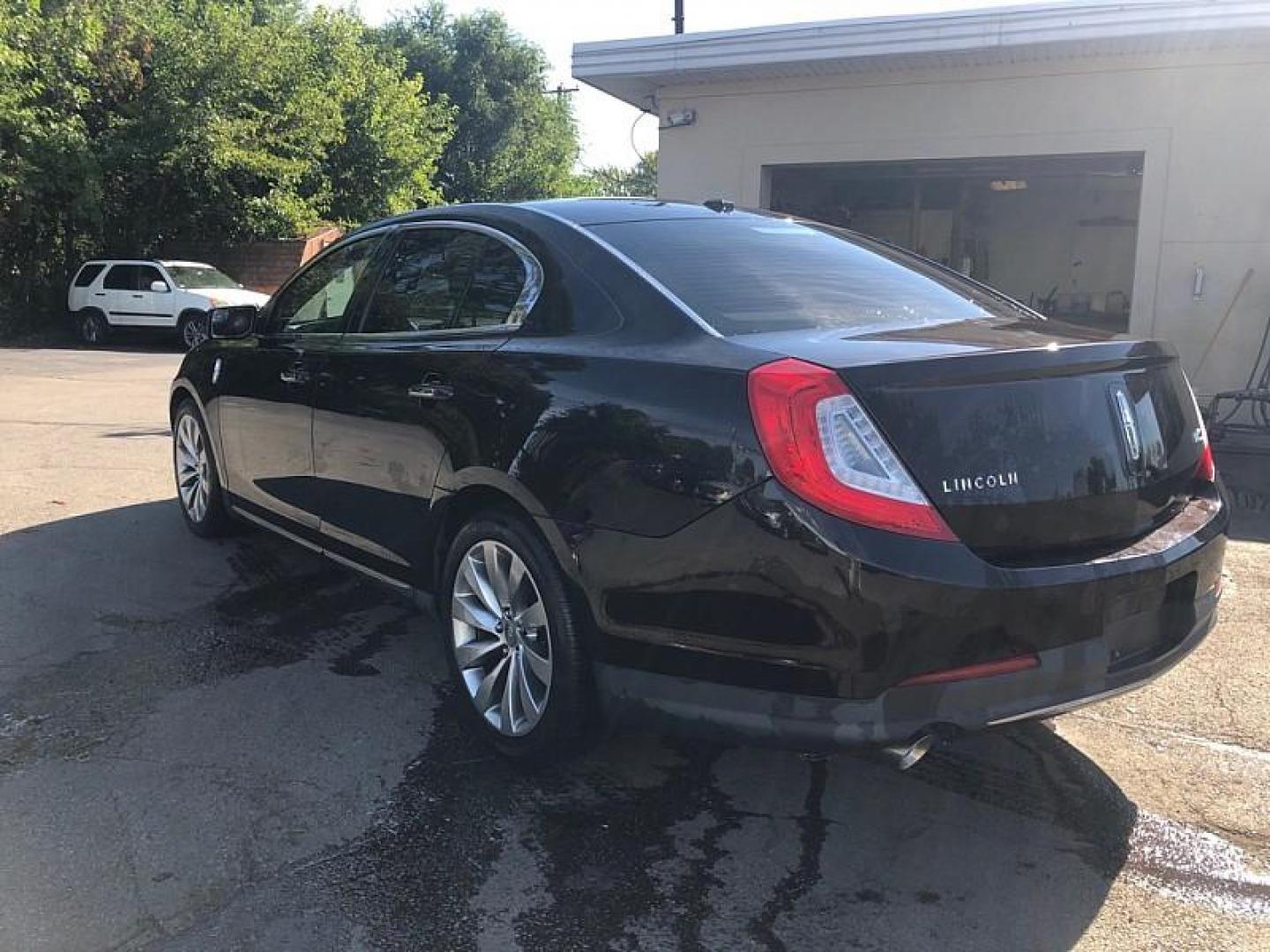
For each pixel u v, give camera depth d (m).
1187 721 3.87
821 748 2.69
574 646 3.17
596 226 3.64
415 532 3.83
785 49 10.45
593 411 3.08
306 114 25.02
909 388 2.67
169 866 2.90
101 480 7.43
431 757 3.54
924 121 10.92
